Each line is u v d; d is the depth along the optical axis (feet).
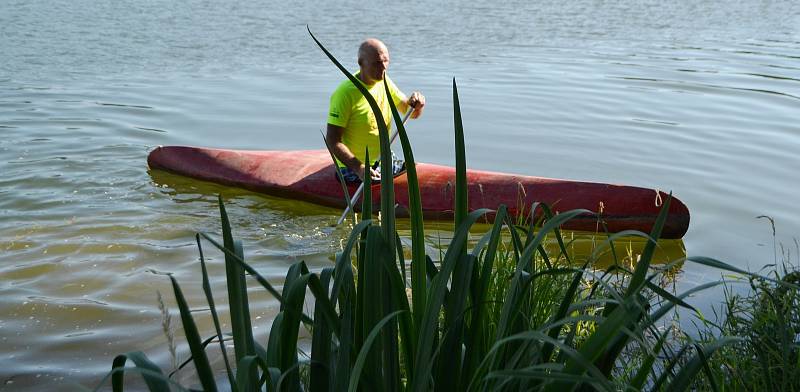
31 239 21.98
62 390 14.38
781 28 61.36
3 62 46.62
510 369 7.17
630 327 7.48
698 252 21.83
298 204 26.58
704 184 27.30
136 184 27.63
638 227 23.81
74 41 52.85
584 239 23.52
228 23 59.98
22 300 18.10
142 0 69.87
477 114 36.68
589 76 44.47
